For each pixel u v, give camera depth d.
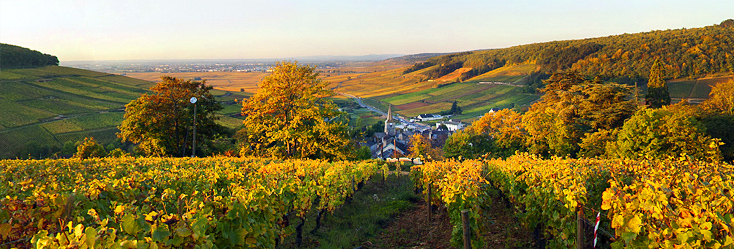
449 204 9.80
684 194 6.82
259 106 32.72
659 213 4.72
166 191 6.79
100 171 13.42
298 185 10.27
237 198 6.50
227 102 168.25
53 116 110.88
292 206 10.12
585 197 7.15
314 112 31.55
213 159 21.64
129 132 32.75
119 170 12.53
